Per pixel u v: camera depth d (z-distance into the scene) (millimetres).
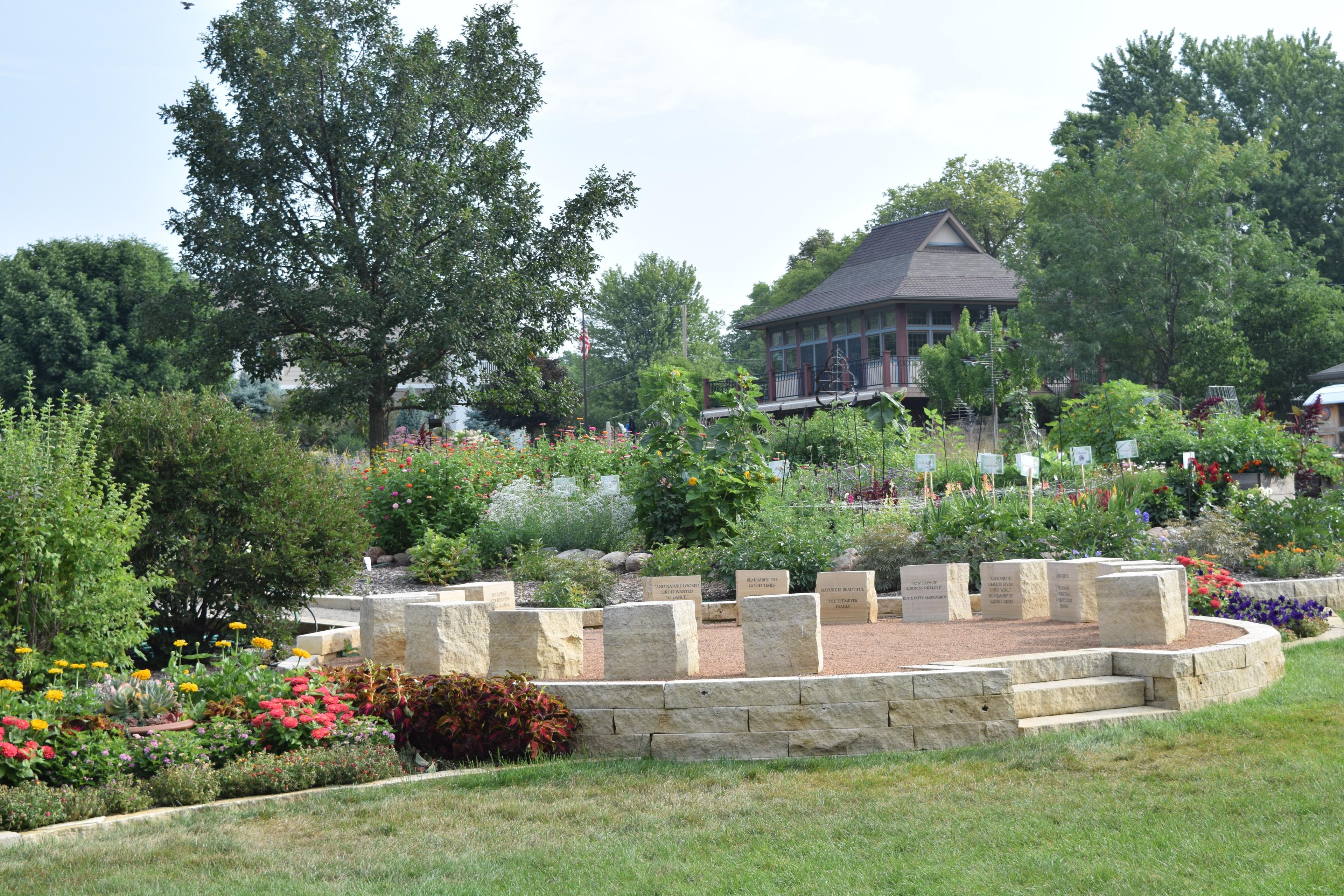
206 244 26859
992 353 33125
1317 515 14125
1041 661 7566
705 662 8570
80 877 5012
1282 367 40281
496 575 15414
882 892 4574
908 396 40344
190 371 28875
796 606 7535
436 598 9812
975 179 63000
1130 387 22469
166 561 10016
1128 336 38438
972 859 4898
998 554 12688
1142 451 20297
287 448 10867
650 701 6938
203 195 27578
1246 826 5113
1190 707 7426
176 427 10219
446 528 17172
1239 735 6680
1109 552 12883
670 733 6891
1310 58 52594
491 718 7008
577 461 20391
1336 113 51375
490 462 19391
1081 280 37812
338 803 6133
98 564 8734
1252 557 13383
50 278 44094
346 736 6945
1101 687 7496
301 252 27703
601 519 16281
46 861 5230
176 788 6223
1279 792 5562
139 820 5922
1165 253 37500
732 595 12844
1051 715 7305
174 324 27922
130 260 45375
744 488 14289
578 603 12023
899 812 5602
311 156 28344
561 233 28984
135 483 9992
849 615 11172
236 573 10211
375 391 28141
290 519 10391
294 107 27031
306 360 29016
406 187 27234
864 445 23641
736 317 86938
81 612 8586
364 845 5418
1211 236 37531
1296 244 50094
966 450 24734
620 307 80938
